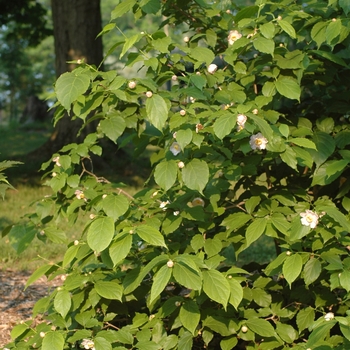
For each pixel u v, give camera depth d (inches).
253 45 135.3
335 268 115.8
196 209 130.6
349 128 151.1
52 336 118.6
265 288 143.9
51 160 143.4
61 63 580.7
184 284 103.8
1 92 2123.5
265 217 125.2
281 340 131.9
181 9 155.6
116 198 116.3
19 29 757.9
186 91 127.3
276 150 124.5
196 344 148.8
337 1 144.6
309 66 145.0
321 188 155.4
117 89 118.5
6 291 243.9
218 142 134.4
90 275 132.0
